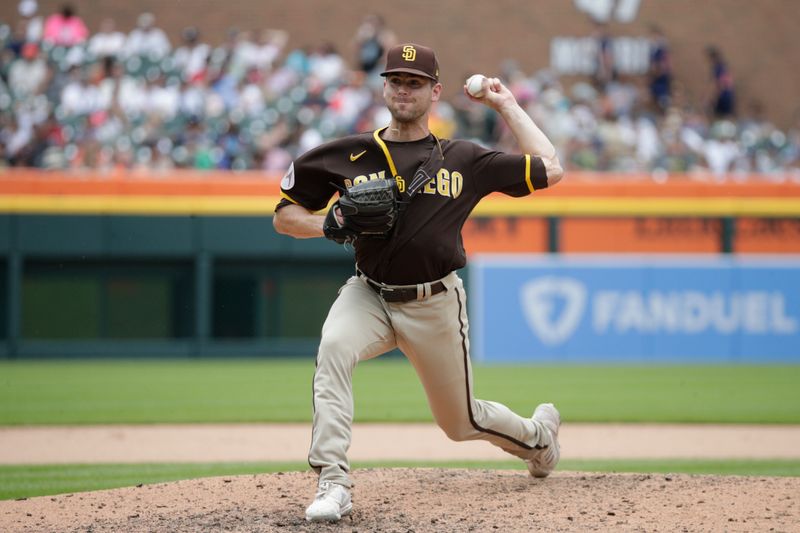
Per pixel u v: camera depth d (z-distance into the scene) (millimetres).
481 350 61156
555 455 19500
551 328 61719
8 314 59531
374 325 16734
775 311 62969
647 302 62250
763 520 16547
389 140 16797
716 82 74250
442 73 75562
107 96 65000
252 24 74000
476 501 17891
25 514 17781
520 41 76562
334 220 15984
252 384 48719
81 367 57156
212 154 63594
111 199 59656
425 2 76688
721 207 63156
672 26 77062
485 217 61969
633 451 30141
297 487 19438
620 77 75062
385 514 16906
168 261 60938
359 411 39562
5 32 67438
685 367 58844
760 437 33281
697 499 17953
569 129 67875
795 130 76062
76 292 60500
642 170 67250
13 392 45281
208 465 27000
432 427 35438
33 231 59219
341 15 75438
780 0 77375
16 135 63531
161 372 54500
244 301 61844
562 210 62344
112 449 30469
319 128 65562
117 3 71625
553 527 16062
